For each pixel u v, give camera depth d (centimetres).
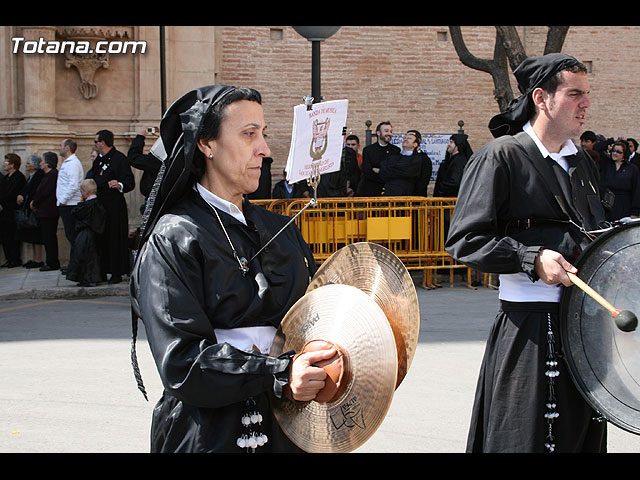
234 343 241
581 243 331
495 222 330
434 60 1739
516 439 323
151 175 1120
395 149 1329
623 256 308
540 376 320
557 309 323
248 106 245
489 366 336
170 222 240
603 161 1305
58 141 1384
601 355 310
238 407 237
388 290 254
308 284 262
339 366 227
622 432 538
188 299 228
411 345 251
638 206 1276
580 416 324
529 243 331
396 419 556
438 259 1158
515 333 325
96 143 1173
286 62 1666
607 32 1823
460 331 848
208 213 245
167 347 222
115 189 1154
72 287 1136
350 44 1697
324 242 1112
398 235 1133
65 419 562
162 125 247
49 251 1321
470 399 602
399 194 1187
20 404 596
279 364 222
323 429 234
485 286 1180
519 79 343
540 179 331
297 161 278
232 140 243
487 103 1777
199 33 1406
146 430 539
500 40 1285
